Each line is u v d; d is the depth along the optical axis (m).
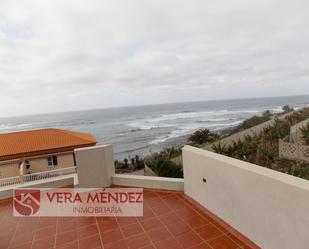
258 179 2.77
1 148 17.28
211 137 26.44
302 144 11.35
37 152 17.02
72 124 105.38
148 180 5.02
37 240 3.41
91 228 3.63
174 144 46.41
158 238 3.24
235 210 3.23
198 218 3.69
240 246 2.94
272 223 2.62
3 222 3.99
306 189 2.19
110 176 5.29
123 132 71.31
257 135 14.93
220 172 3.47
